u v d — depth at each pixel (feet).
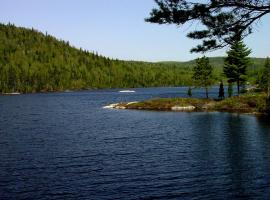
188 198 78.07
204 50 38.50
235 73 348.79
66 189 84.69
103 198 78.23
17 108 377.91
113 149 135.44
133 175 96.99
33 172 100.22
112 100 505.25
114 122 231.71
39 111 335.26
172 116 262.26
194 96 539.70
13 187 86.28
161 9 37.17
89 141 155.33
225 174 97.25
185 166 106.63
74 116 279.08
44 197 79.00
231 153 124.57
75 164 110.22
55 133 182.09
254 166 105.29
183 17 36.63
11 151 131.44
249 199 77.10
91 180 92.17
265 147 134.21
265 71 401.49
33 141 155.12
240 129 184.75
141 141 154.40
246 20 36.32
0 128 203.31
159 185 87.76
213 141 150.20
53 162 112.78
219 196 79.30
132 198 78.23
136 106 338.13
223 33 37.19
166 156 121.39
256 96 299.99
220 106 304.30
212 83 380.58
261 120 223.51
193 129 189.88
